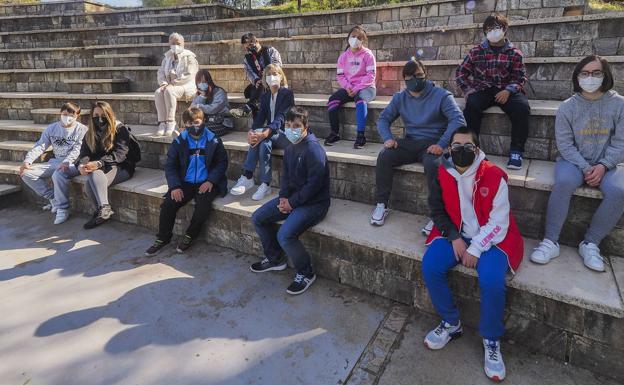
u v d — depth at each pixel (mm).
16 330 2570
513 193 2754
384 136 3207
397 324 2566
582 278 2258
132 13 8328
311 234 3059
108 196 4207
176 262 3391
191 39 7465
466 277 2453
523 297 2283
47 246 3717
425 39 4930
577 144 2611
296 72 5156
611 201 2336
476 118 3336
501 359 2178
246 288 2994
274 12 9305
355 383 2131
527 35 4301
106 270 3281
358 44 3916
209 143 3596
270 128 3646
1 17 9031
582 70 2492
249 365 2264
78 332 2549
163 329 2566
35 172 4277
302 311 2715
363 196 3447
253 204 3473
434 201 2475
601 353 2135
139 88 6121
